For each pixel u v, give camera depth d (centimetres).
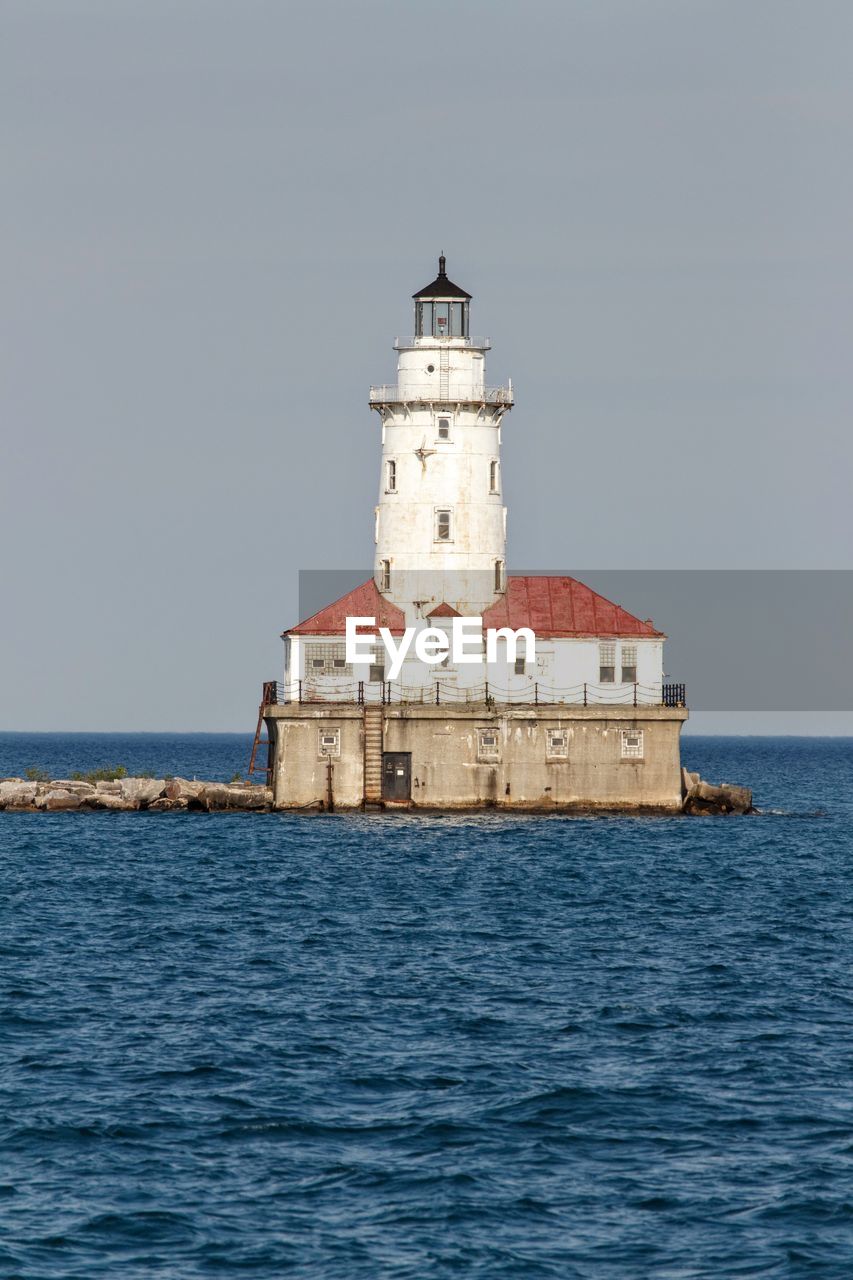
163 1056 16250
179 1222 12206
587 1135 14062
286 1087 15288
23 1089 15125
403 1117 14488
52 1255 11631
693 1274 11494
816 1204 12600
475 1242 11931
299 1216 12344
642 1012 18325
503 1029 17488
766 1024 17812
